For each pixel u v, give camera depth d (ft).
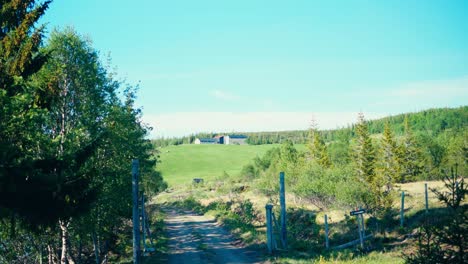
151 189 119.24
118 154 68.39
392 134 206.08
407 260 32.35
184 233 116.47
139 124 84.17
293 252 78.28
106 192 62.44
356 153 189.16
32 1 44.32
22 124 40.83
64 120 65.36
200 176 469.57
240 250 84.23
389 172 169.07
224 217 143.23
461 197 29.35
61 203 37.86
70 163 42.73
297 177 153.89
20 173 35.37
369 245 84.84
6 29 43.98
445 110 468.34
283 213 82.64
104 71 70.74
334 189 117.19
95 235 72.79
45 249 72.02
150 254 80.18
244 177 319.27
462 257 27.68
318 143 236.63
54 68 61.16
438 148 201.98
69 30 66.39
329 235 99.71
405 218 98.12
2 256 59.82
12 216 36.73
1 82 41.09
